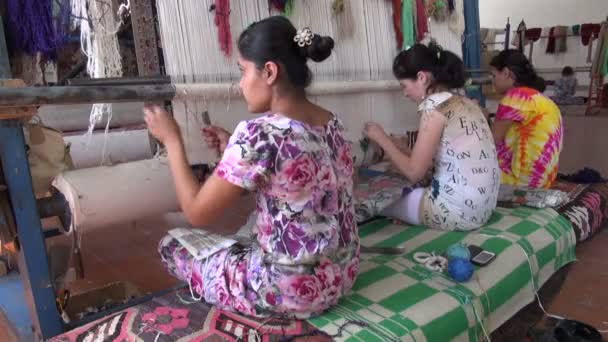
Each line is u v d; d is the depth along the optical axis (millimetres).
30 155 1381
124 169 1454
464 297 1331
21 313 1521
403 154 1800
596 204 2264
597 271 1939
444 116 1727
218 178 1041
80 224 1356
